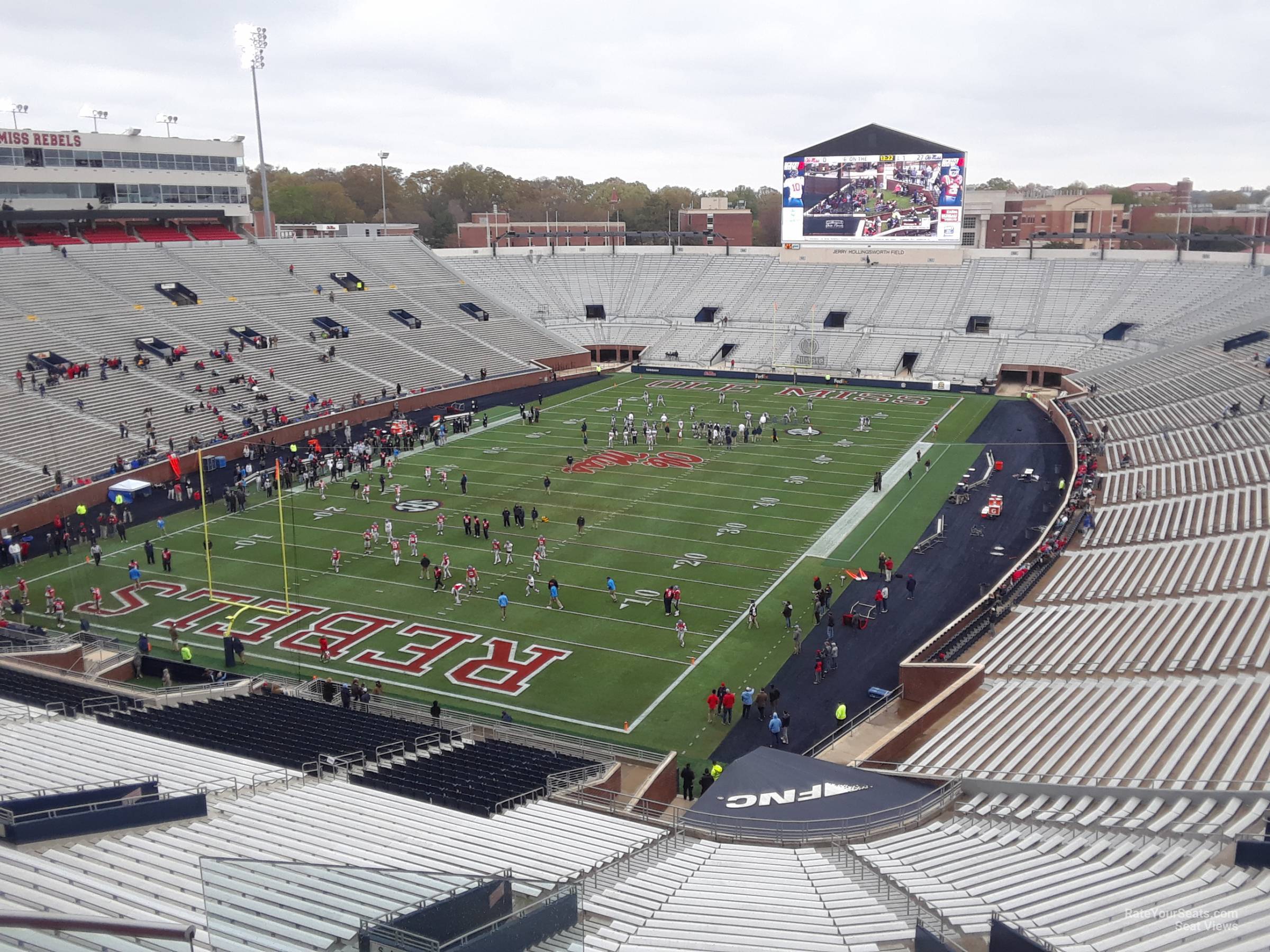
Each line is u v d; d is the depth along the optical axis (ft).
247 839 50.39
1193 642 82.64
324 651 96.12
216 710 81.15
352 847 50.34
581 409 209.56
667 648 97.91
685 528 132.26
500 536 130.21
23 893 36.35
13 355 171.42
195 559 123.44
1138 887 45.91
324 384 202.49
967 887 48.70
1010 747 69.56
